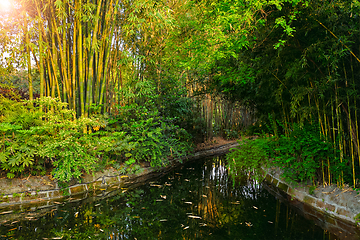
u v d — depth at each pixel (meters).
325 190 3.04
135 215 2.79
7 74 4.36
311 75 2.83
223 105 10.45
